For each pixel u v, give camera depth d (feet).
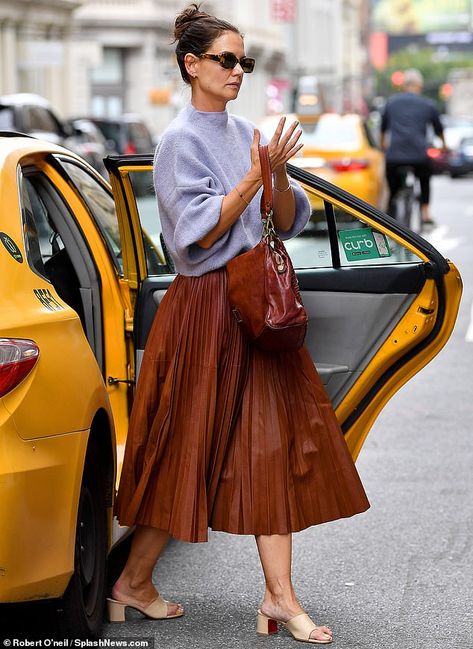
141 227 19.75
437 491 26.14
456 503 25.27
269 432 17.19
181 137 17.02
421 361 19.31
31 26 167.94
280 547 17.44
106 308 20.27
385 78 557.33
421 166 71.31
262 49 311.68
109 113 238.68
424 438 30.99
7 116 83.97
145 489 17.44
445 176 188.34
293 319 16.58
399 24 529.45
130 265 19.86
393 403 35.24
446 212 103.76
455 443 30.42
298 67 360.28
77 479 15.98
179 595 19.95
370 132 75.92
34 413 15.21
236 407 17.29
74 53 190.49
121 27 234.79
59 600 16.39
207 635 18.08
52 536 15.43
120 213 19.43
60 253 20.54
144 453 17.60
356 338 19.04
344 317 19.03
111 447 17.94
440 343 19.15
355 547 22.58
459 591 20.21
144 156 18.72
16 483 14.75
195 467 17.11
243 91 295.28
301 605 19.56
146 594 18.63
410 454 29.37
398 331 18.97
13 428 14.93
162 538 18.30
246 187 16.70
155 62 240.32
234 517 17.16
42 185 20.39
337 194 18.67
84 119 130.00
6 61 160.97
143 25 235.40
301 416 17.48
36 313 15.92
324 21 407.03
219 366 17.21
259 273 16.61
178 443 17.31
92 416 16.57
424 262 18.79
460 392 36.60
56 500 15.51
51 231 20.59
